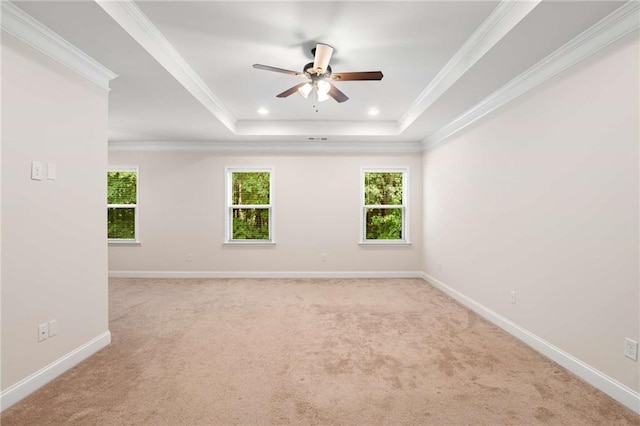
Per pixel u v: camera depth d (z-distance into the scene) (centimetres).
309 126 490
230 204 559
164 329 311
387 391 204
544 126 255
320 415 181
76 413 181
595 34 203
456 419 177
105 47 226
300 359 248
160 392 202
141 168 545
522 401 193
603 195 204
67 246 229
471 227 375
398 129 487
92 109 252
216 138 515
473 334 299
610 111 199
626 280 190
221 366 237
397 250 553
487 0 203
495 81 286
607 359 201
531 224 271
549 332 251
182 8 211
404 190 557
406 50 267
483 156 348
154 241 546
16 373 192
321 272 551
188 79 309
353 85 343
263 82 337
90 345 252
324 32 241
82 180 243
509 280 302
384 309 375
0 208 183
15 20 186
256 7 210
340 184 552
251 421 176
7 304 187
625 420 176
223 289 469
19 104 193
